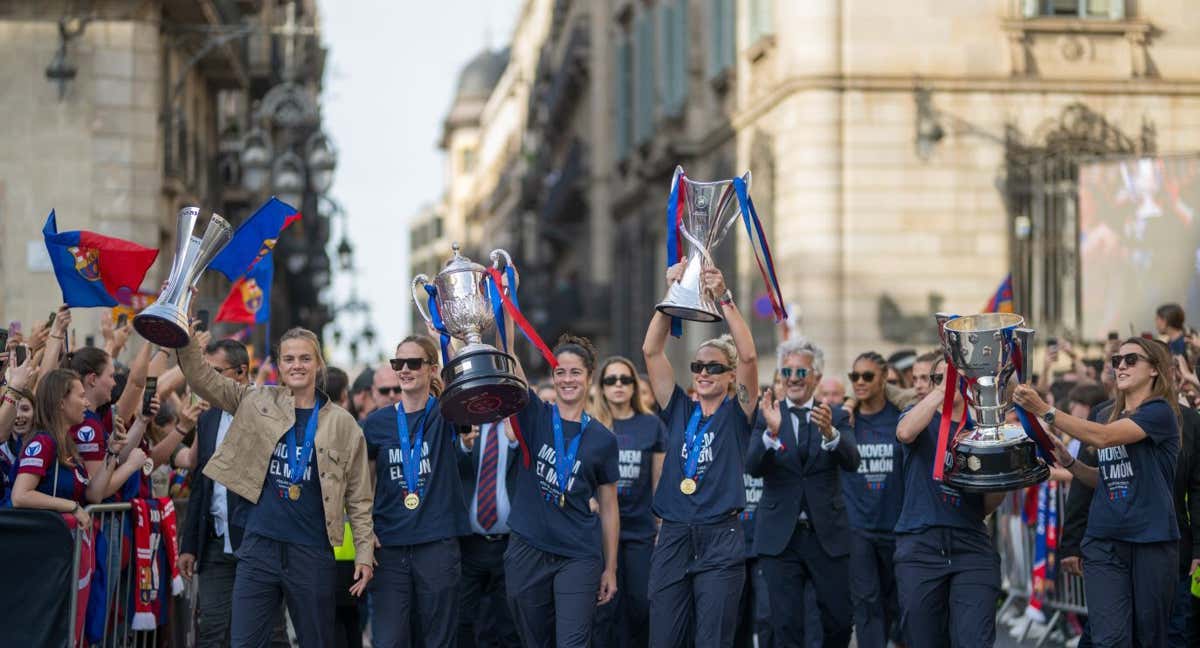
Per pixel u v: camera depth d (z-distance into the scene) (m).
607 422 26.06
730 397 22.69
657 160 83.44
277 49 82.19
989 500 21.80
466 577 24.62
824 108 59.94
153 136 50.75
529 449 22.31
